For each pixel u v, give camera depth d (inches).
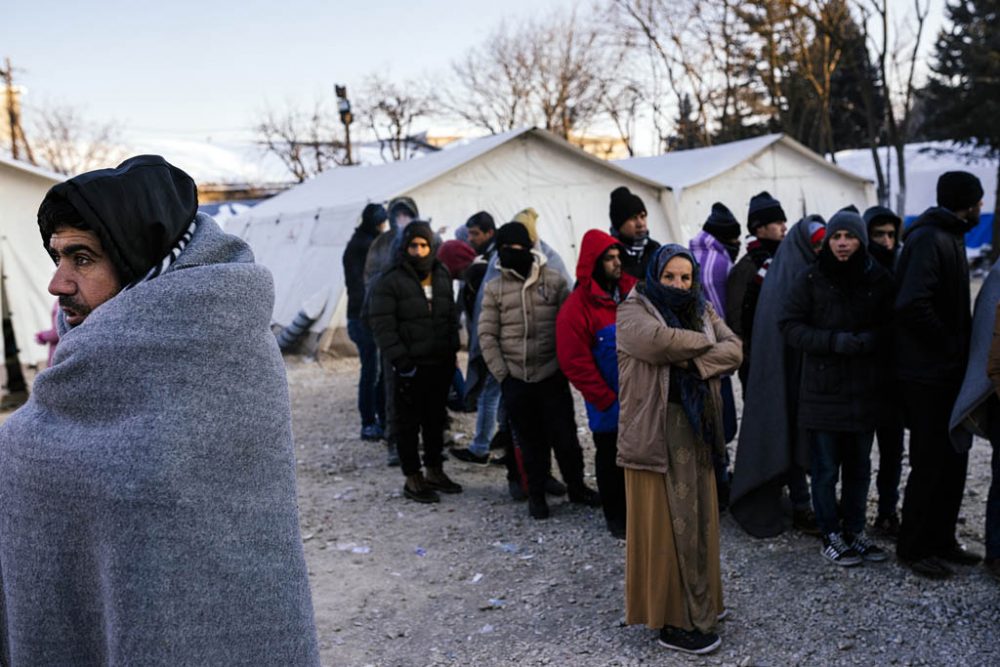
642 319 135.4
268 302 60.0
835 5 730.8
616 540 190.5
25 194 452.1
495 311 203.9
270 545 58.6
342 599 166.6
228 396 56.5
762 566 172.1
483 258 258.5
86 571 55.8
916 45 693.9
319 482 245.0
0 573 59.2
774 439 179.5
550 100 1520.7
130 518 53.8
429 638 149.6
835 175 706.2
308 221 556.1
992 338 143.5
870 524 190.9
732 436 196.4
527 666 137.9
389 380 254.2
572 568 176.7
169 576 54.4
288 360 472.7
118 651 54.3
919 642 139.4
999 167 888.9
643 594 140.9
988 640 138.6
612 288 186.7
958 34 1275.8
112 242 55.9
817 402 165.6
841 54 755.4
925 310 153.0
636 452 135.9
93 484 53.9
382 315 215.8
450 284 224.8
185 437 54.6
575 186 566.6
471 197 525.3
